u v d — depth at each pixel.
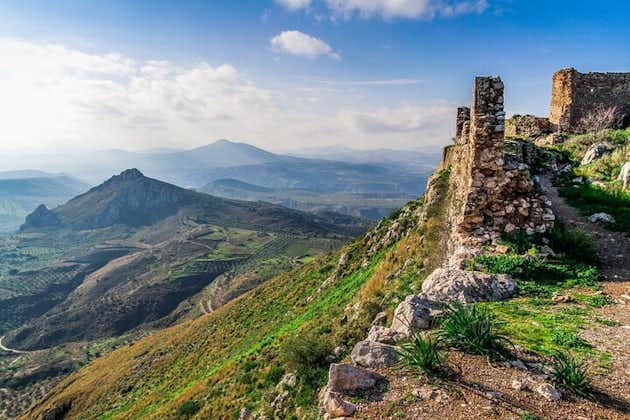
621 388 5.41
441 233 17.59
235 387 21.61
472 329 6.56
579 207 15.18
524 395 5.26
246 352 29.94
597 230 12.84
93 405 55.84
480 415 4.92
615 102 26.14
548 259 10.44
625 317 7.57
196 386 29.33
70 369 145.38
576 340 6.67
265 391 18.02
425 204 23.55
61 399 64.81
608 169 18.12
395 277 17.55
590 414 4.87
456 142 22.55
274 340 27.50
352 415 5.35
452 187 19.09
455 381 5.70
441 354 6.37
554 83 28.25
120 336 182.75
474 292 8.79
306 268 52.59
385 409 5.34
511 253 10.64
